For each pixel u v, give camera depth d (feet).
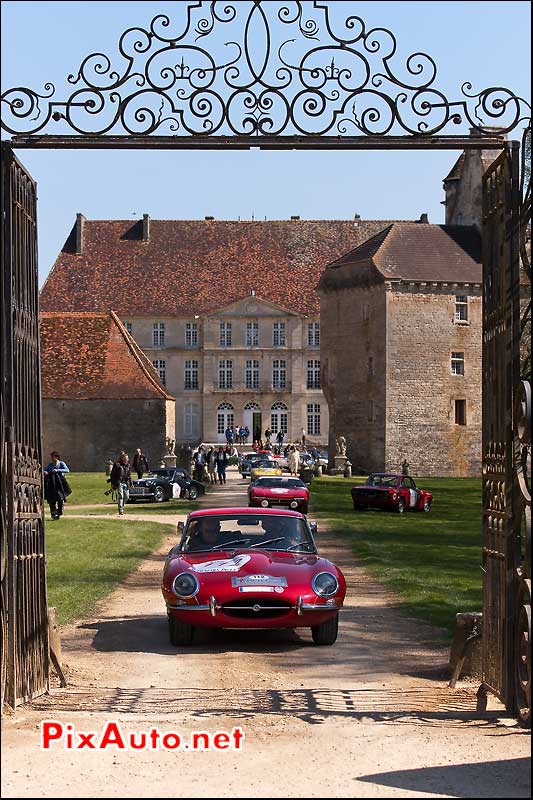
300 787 23.29
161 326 359.25
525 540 29.04
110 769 24.79
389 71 31.14
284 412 362.12
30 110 31.07
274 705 32.09
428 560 75.72
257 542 47.44
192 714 30.55
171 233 371.15
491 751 26.37
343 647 42.83
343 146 31.35
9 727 28.48
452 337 249.34
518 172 30.73
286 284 364.38
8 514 30.17
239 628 41.83
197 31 31.04
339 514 125.80
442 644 43.29
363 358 253.24
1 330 30.17
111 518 116.98
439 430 248.52
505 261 31.12
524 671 29.76
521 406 28.71
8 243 30.25
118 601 55.47
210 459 208.03
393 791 23.04
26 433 32.19
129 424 234.38
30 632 32.37
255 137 31.24
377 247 253.03
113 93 31.12
